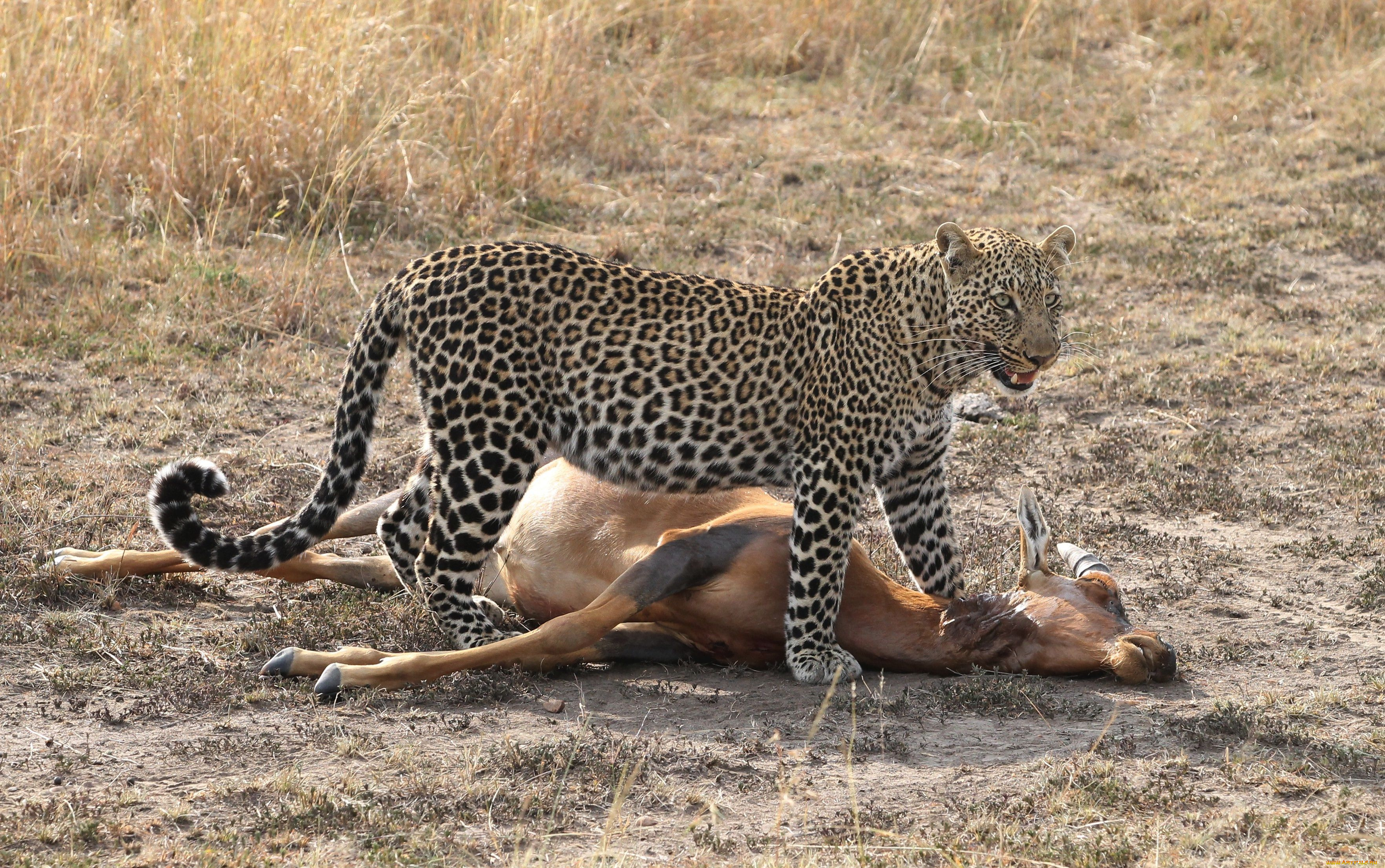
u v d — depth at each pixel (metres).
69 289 16.64
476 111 21.19
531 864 7.00
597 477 10.18
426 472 10.57
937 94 25.81
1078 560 10.23
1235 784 7.96
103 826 7.26
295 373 15.32
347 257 18.19
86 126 18.95
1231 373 15.91
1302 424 14.62
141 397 14.48
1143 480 13.40
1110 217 20.80
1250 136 23.98
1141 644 9.15
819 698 9.27
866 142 23.56
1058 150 23.47
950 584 10.57
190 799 7.64
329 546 12.05
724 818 7.59
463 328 9.73
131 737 8.44
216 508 12.23
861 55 26.59
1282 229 20.00
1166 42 28.12
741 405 9.91
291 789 7.74
